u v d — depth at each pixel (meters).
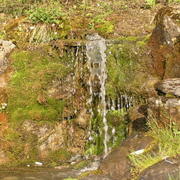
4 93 6.45
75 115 6.52
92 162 5.96
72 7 8.80
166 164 4.23
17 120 6.15
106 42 6.97
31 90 6.41
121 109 6.50
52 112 6.29
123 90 6.58
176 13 6.70
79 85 6.71
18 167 5.79
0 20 8.07
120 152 4.98
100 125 6.51
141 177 4.18
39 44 7.11
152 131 5.13
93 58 6.88
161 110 5.02
